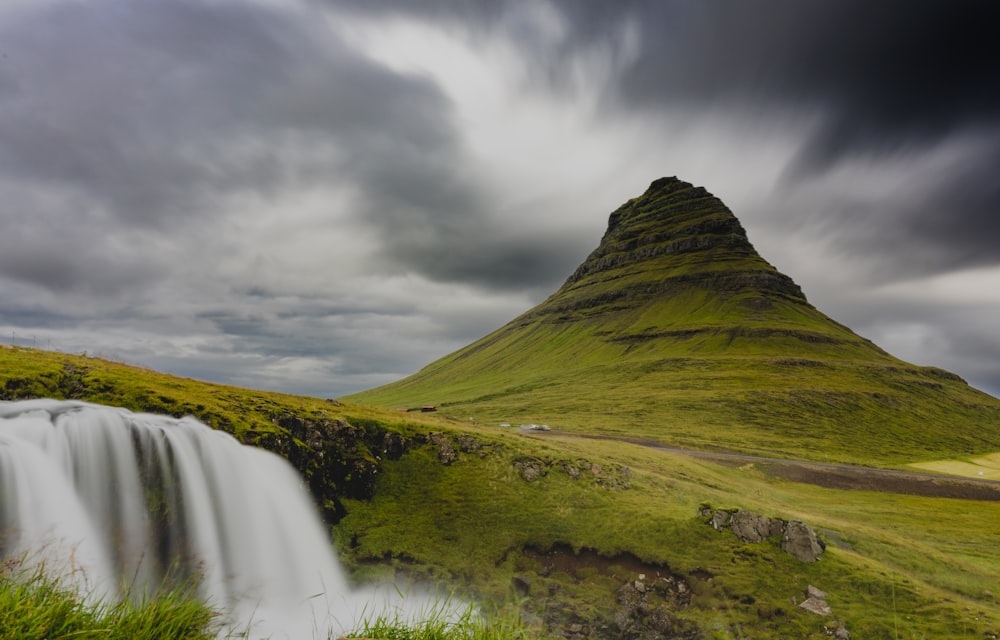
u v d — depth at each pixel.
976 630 53.19
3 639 6.69
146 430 51.78
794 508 98.25
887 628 54.50
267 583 53.53
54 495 40.97
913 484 127.75
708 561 65.62
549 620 59.31
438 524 74.44
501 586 65.12
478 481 81.75
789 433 184.38
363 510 76.12
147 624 7.80
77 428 45.69
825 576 62.03
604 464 88.44
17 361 58.97
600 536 71.31
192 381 78.50
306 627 34.81
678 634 57.16
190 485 53.75
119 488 47.28
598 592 64.12
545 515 75.25
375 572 66.06
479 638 8.99
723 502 83.19
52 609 7.30
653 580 65.00
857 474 132.88
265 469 63.56
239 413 69.56
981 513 104.94
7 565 8.15
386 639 9.01
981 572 69.25
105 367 68.75
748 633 56.19
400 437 86.38
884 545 74.00
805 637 54.84
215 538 54.28
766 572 63.25
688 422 188.75
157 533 48.94
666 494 82.81
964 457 181.12
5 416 43.94
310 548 64.56
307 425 77.75
